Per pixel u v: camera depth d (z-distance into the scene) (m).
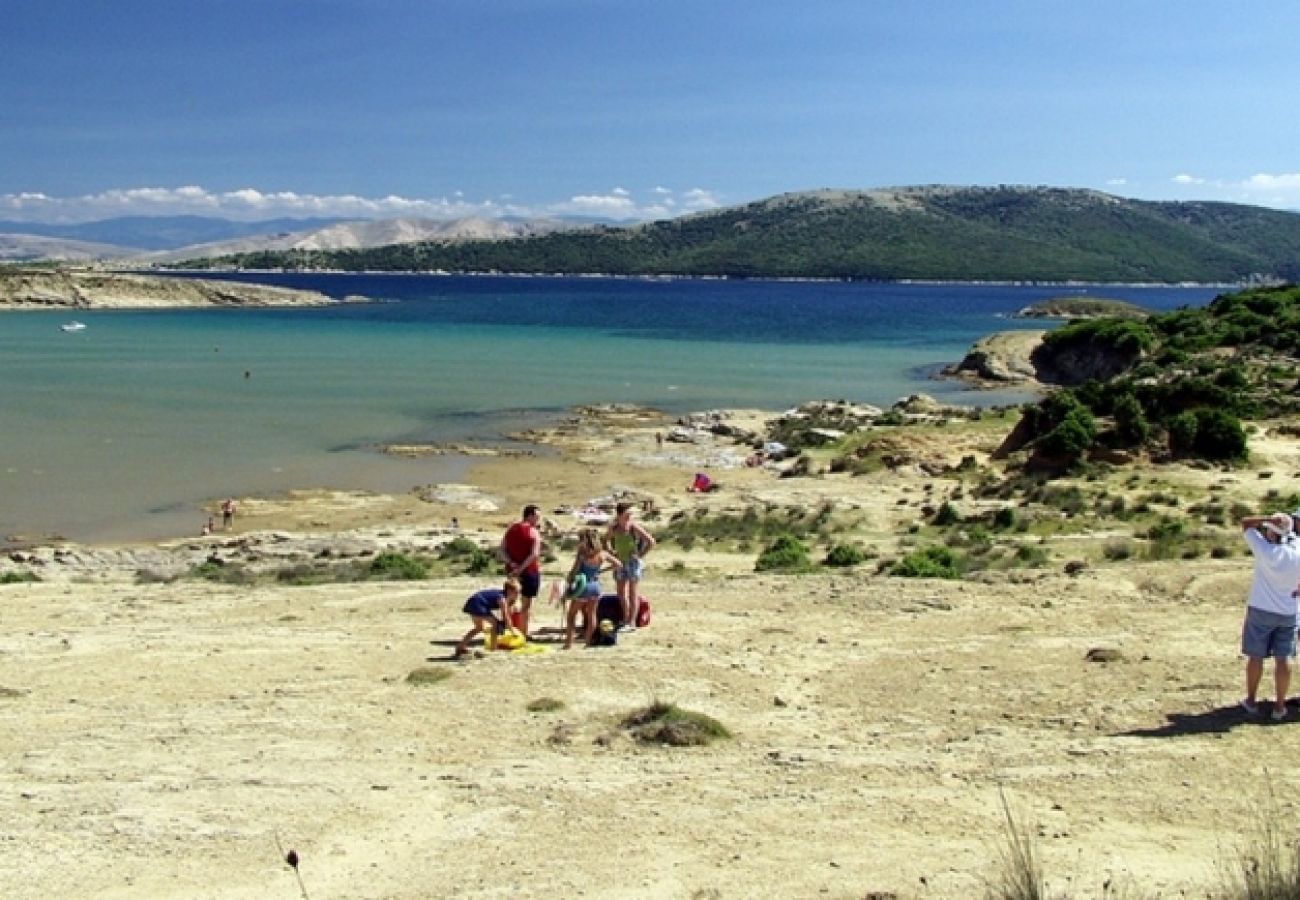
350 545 39.41
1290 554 11.26
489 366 106.31
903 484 48.66
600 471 57.53
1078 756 10.88
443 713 13.41
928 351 129.75
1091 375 96.19
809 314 196.75
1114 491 40.78
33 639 18.45
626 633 17.66
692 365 110.88
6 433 64.75
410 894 8.14
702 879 8.21
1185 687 13.10
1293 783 9.66
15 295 193.50
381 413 76.25
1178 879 7.74
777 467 58.03
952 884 7.88
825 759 11.28
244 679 15.39
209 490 51.97
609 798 10.19
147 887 8.34
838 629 17.84
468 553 36.22
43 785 10.77
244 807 10.09
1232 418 46.12
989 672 14.68
